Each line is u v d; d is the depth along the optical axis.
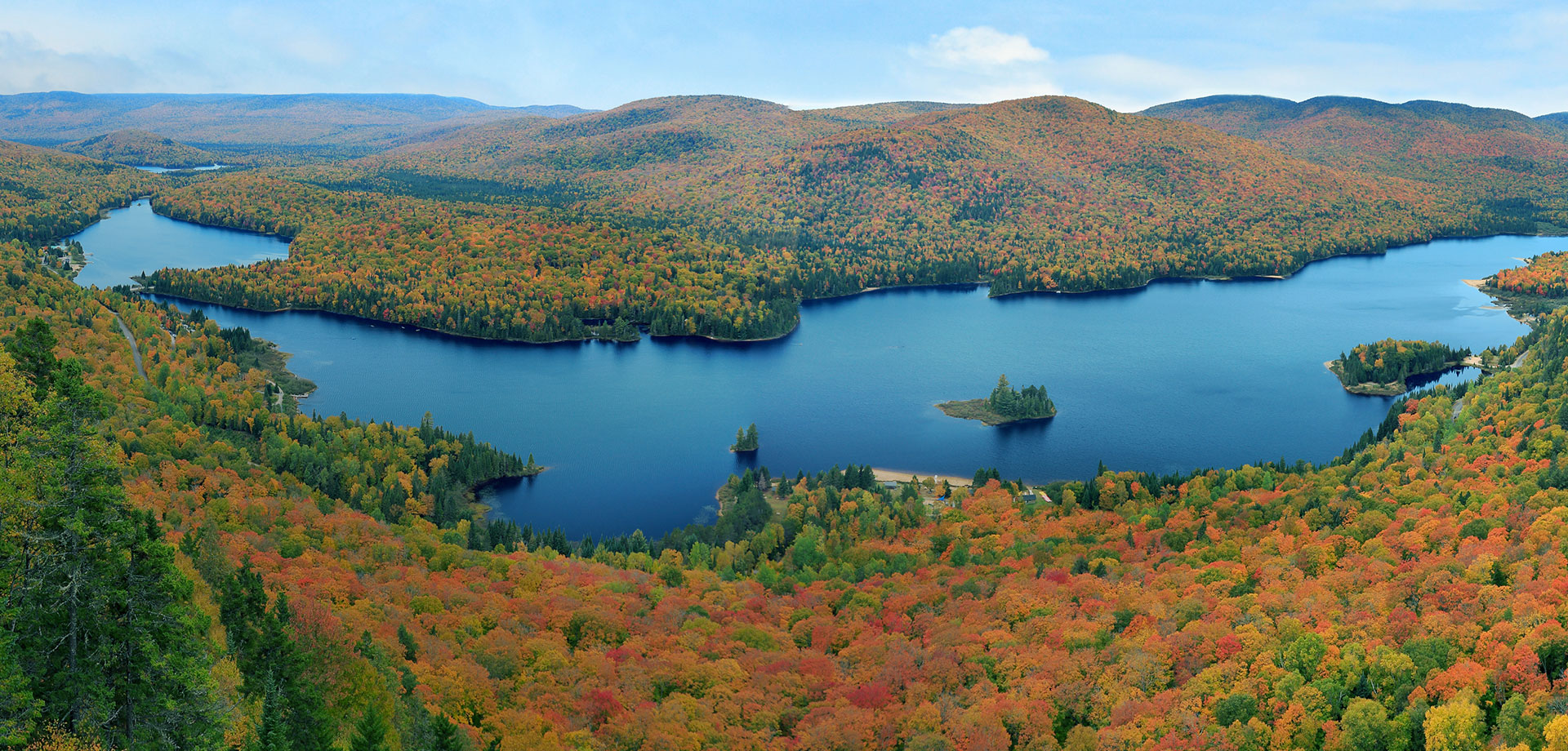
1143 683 145.75
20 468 77.31
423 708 120.69
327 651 113.00
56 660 76.69
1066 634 160.12
